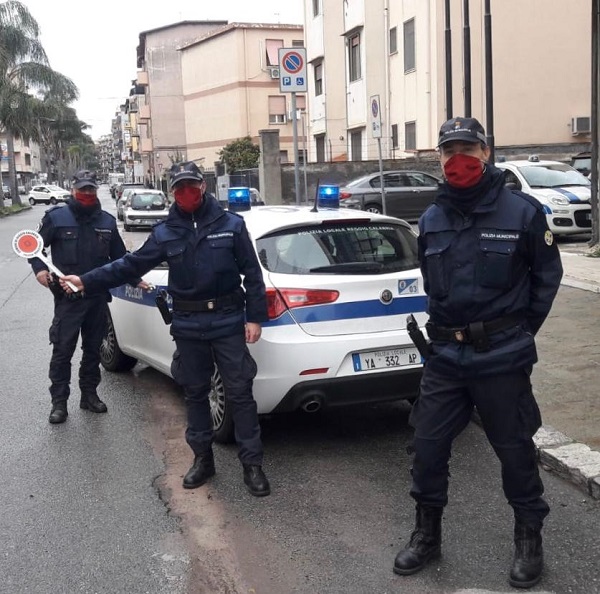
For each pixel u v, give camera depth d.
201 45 47.75
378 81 27.88
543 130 24.55
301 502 4.33
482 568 3.54
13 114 43.00
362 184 19.75
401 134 26.59
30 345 8.41
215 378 5.23
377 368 4.86
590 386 5.78
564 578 3.43
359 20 28.75
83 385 6.04
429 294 3.38
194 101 49.41
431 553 3.56
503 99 24.19
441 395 3.40
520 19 23.92
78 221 5.73
